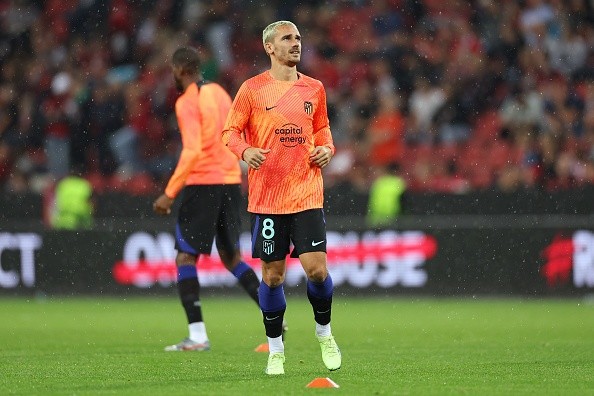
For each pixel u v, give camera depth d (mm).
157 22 76125
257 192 23891
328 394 21172
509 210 55188
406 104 68625
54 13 77938
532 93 66312
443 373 25156
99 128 69750
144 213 58719
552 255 54594
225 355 29781
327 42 73438
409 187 64062
